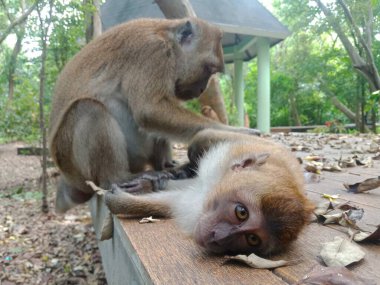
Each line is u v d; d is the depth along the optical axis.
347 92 2.94
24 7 1.64
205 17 2.00
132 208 0.45
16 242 0.93
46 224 1.06
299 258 0.31
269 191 0.32
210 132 0.56
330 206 0.44
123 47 0.62
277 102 3.67
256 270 0.29
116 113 0.63
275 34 2.18
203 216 0.34
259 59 2.29
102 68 0.63
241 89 2.63
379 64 2.11
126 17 1.94
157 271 0.29
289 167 0.42
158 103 0.61
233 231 0.31
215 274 0.29
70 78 0.65
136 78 0.61
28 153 2.12
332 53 2.95
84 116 0.59
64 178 0.69
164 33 0.64
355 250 0.30
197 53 0.66
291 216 0.32
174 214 0.43
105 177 0.60
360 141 1.32
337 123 2.54
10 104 2.06
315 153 1.00
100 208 0.62
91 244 0.93
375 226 0.38
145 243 0.36
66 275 0.79
